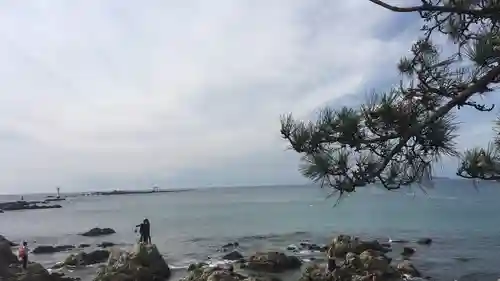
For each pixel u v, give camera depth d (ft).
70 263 117.29
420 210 317.63
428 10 20.35
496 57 19.04
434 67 20.93
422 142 19.10
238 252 131.64
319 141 19.56
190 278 90.53
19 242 182.39
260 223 253.85
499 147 18.38
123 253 101.40
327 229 209.67
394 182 19.61
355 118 18.95
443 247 140.87
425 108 19.72
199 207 458.91
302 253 131.64
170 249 152.66
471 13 20.08
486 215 261.65
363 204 422.82
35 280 90.22
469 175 18.30
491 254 127.44
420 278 91.61
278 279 91.25
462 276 98.02
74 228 252.62
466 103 19.66
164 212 385.91
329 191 19.85
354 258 92.43
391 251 130.82
